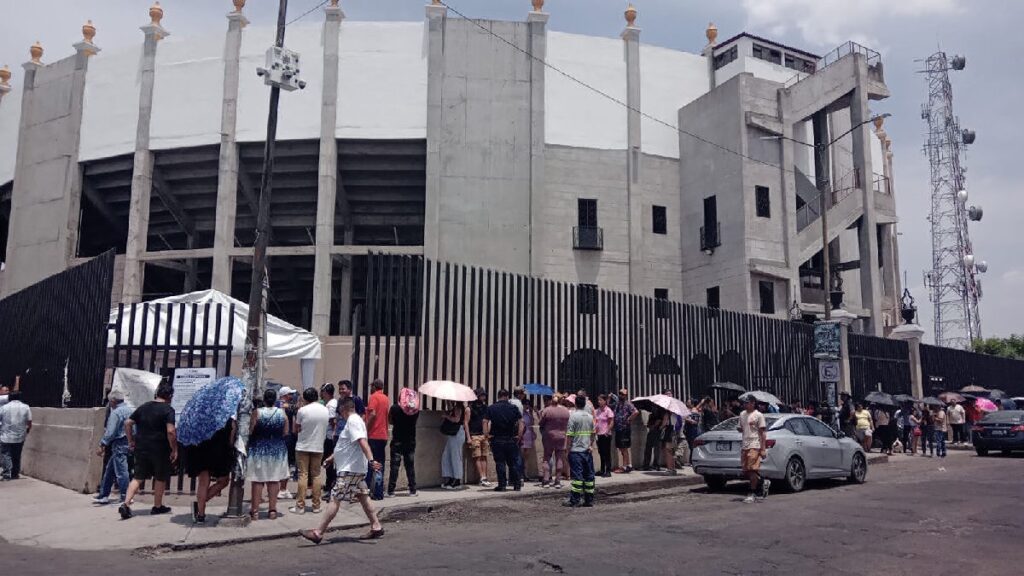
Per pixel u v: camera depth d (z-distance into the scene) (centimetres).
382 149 2911
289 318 3812
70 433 1235
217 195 3033
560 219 3033
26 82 3306
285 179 3033
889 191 3488
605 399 1470
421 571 678
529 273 2883
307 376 1488
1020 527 909
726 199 3002
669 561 718
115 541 830
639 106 3209
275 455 973
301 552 784
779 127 3039
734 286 2919
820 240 3086
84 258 3083
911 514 1014
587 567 692
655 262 3173
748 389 1853
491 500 1176
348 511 1034
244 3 2972
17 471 1350
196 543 816
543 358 1464
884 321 3509
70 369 1275
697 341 1753
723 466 1285
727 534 866
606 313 1576
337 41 2911
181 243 3469
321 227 2806
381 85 2895
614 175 3125
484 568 690
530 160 2953
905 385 2652
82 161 3111
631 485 1362
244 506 1046
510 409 1256
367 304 1248
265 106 2897
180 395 1076
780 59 3766
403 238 3366
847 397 2025
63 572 677
